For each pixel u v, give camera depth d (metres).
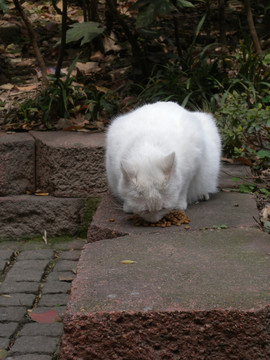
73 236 2.83
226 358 1.98
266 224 2.45
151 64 3.40
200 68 3.24
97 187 2.82
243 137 2.93
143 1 3.10
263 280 2.08
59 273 2.53
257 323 1.96
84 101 3.16
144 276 2.12
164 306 1.99
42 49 3.81
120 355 1.98
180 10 4.32
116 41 3.46
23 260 2.62
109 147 2.59
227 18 4.16
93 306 2.00
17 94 3.29
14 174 2.85
